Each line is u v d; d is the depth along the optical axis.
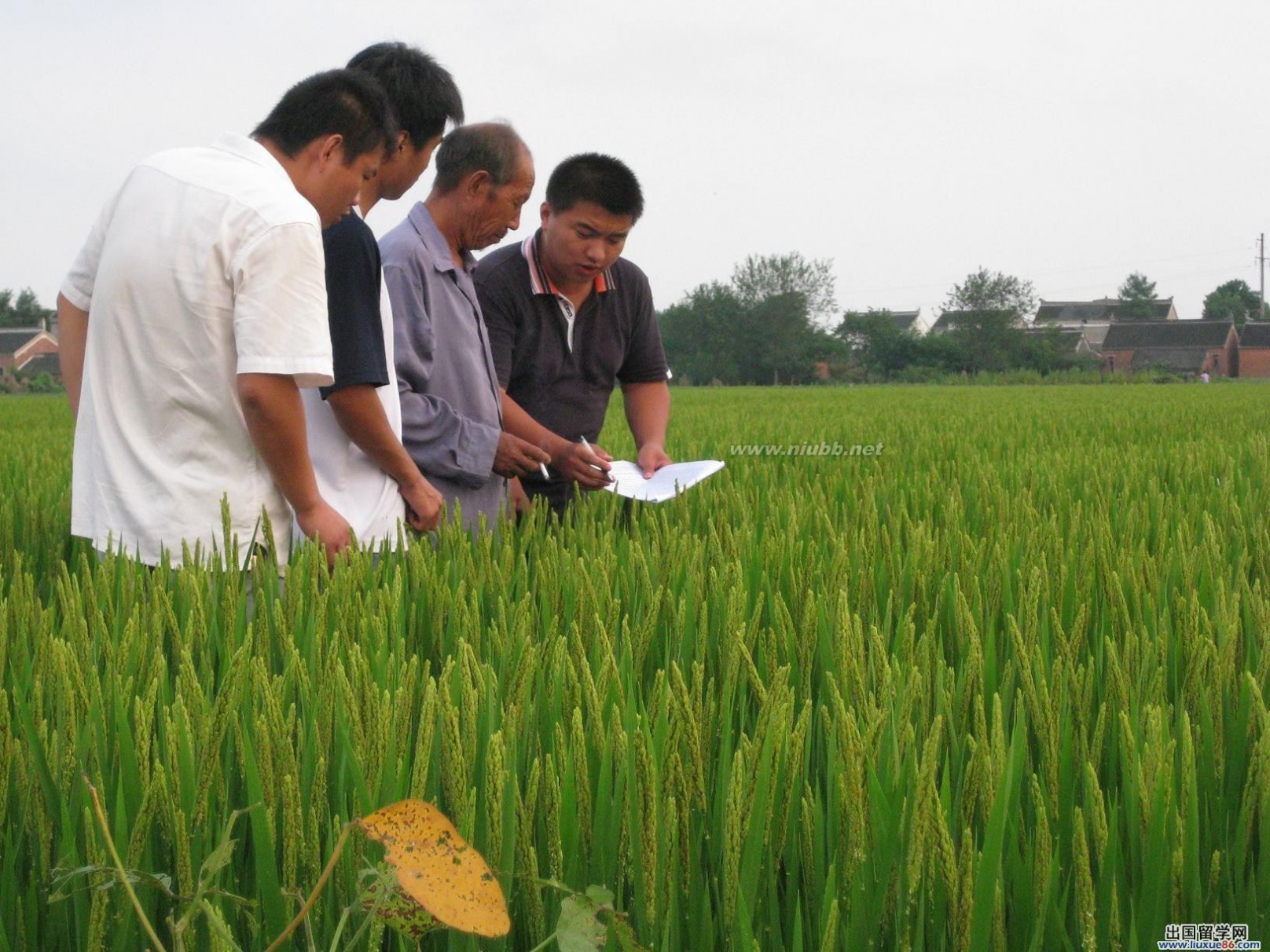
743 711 2.29
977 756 1.91
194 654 2.73
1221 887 1.87
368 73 3.62
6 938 1.75
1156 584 3.20
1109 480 5.93
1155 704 2.30
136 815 1.89
